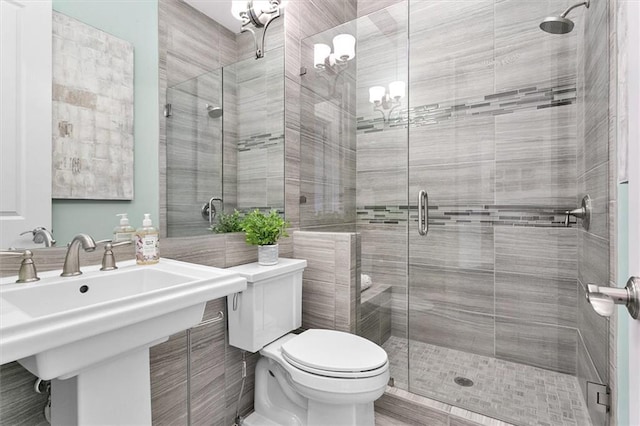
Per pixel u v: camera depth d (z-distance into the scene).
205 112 1.54
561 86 1.83
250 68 1.75
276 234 1.63
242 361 1.61
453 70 2.10
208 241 1.49
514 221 1.97
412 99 2.21
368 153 2.31
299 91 2.02
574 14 1.75
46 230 1.01
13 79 0.94
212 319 1.40
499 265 2.00
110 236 1.17
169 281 1.05
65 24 1.06
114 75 1.19
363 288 2.01
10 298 0.78
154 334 0.82
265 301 1.47
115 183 1.20
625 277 0.94
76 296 0.91
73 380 0.80
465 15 2.06
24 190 0.96
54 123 1.03
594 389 1.35
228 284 0.97
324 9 2.29
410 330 2.13
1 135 0.92
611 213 1.14
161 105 1.35
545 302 1.89
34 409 0.94
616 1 1.06
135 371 0.89
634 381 0.44
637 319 0.43
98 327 0.67
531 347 1.91
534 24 1.88
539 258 1.91
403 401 1.61
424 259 2.15
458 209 2.10
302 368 1.26
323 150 2.15
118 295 1.02
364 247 2.30
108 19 1.17
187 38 1.46
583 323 1.66
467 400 1.58
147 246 1.14
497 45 1.98
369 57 2.26
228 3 1.64
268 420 1.56
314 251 1.87
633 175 0.46
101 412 0.82
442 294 2.11
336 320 1.79
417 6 2.18
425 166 2.18
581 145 1.71
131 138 1.25
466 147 2.08
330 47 2.16
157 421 1.23
